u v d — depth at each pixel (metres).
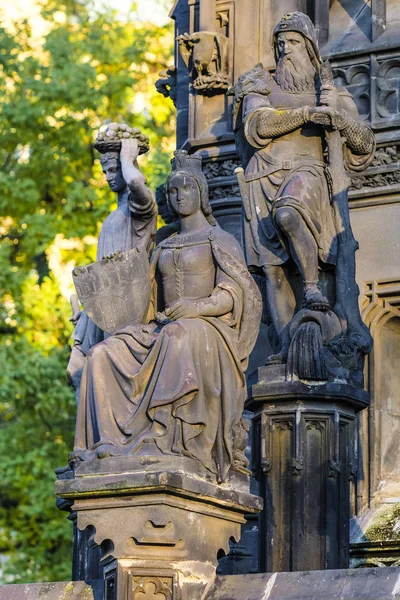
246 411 19.44
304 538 18.16
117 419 15.57
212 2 22.16
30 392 32.72
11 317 34.03
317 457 18.31
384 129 20.91
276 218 19.00
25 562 32.78
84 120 35.31
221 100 22.16
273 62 21.91
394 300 20.69
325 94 19.44
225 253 16.69
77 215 34.97
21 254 35.44
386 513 19.84
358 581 14.79
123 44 36.28
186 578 15.25
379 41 21.28
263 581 15.26
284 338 18.77
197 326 15.70
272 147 19.62
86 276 16.69
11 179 34.62
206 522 15.49
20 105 34.69
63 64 35.06
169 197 17.22
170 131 36.47
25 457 32.44
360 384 18.72
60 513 32.69
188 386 15.31
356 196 20.88
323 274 19.19
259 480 18.44
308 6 21.95
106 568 15.43
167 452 15.28
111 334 16.61
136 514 15.13
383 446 20.44
